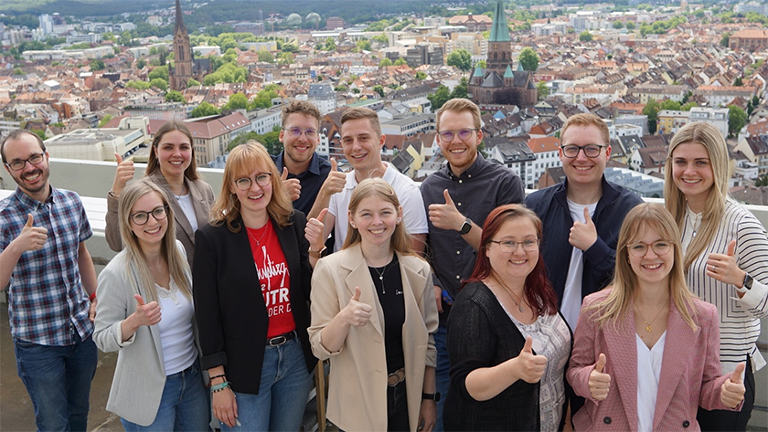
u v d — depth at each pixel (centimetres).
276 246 400
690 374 340
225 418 391
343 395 387
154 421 386
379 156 468
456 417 349
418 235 456
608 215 427
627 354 342
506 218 344
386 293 385
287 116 528
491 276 357
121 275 379
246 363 388
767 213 539
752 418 511
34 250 418
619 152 4772
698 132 377
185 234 471
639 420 342
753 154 7075
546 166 5828
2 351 615
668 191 401
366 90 14462
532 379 313
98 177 822
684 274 374
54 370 441
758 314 354
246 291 387
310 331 383
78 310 450
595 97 13262
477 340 340
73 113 13375
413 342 387
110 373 582
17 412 529
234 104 13125
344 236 477
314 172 538
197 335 408
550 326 357
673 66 17888
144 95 15238
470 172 454
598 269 397
